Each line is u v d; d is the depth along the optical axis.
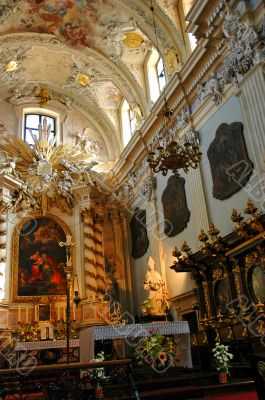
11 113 17.30
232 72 9.61
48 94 17.91
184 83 11.84
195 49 10.88
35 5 13.92
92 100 18.14
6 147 16.22
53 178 16.27
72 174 16.73
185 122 11.95
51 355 12.09
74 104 18.38
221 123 10.27
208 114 10.98
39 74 17.23
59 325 13.76
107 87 17.31
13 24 14.50
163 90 12.60
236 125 9.52
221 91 10.34
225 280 9.26
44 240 15.40
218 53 10.20
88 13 14.23
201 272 10.14
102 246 15.95
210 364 9.18
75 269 15.32
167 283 12.55
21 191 15.34
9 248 14.66
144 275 14.66
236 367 7.55
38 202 15.82
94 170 17.55
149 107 15.16
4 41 14.82
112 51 15.39
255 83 8.79
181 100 12.04
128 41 14.82
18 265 14.61
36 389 5.79
